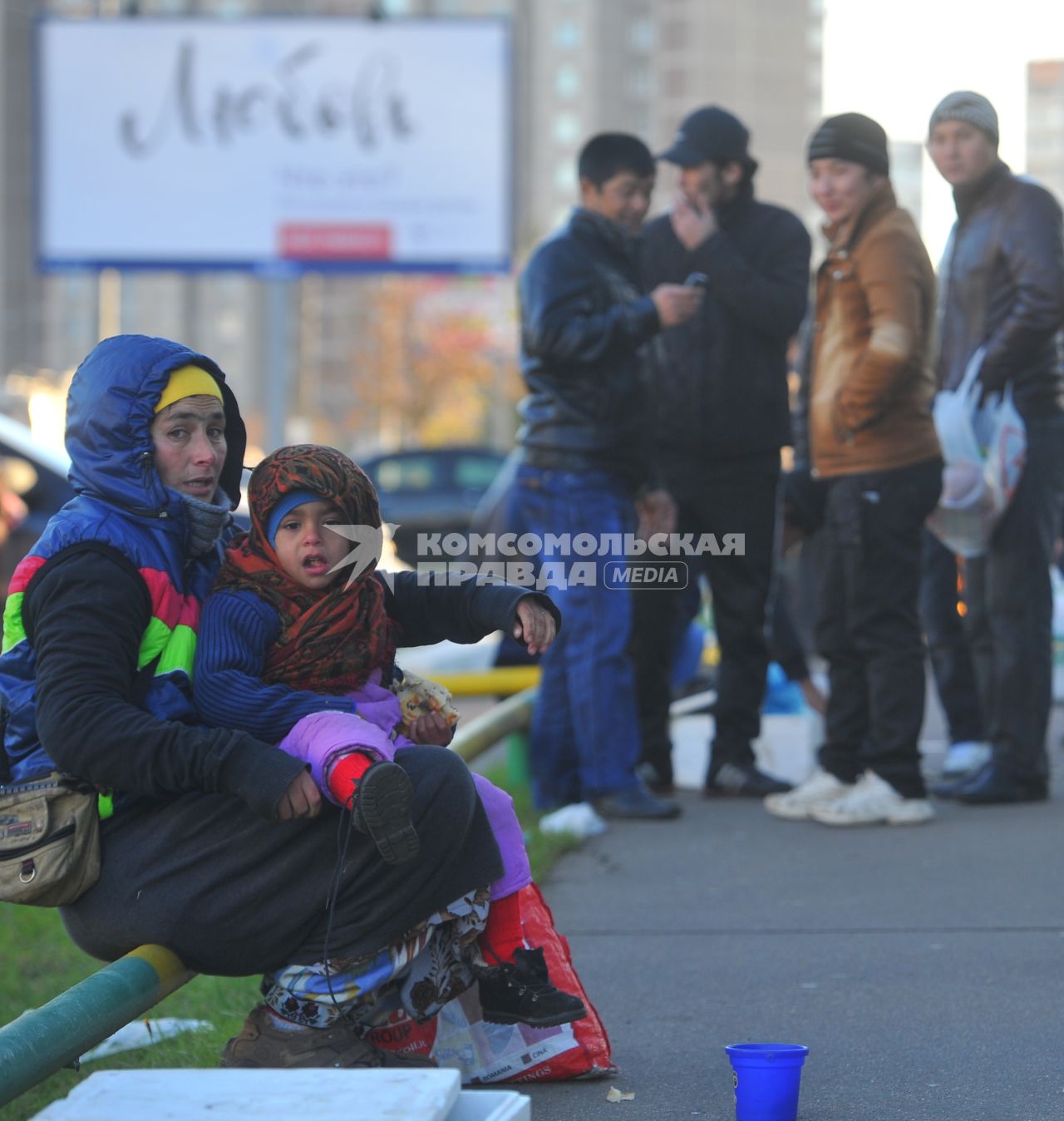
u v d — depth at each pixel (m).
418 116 104.81
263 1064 10.96
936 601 26.38
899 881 18.94
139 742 10.23
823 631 22.77
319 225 104.88
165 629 10.88
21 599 10.75
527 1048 12.40
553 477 22.25
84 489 11.07
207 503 11.14
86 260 104.44
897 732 22.09
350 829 10.70
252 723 10.71
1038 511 22.59
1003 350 21.92
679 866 20.16
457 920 11.41
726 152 23.17
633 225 22.75
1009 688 23.17
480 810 11.31
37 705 10.48
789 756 26.50
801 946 16.42
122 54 103.81
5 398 37.91
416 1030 11.73
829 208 21.27
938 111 22.48
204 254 104.44
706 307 23.83
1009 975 15.16
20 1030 9.41
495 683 28.61
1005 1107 11.79
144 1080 8.79
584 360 21.70
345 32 104.31
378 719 11.22
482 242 104.88
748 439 24.02
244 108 104.25
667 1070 12.86
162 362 11.00
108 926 10.88
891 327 20.78
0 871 10.67
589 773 22.56
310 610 11.05
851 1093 12.20
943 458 21.70
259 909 10.76
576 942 16.84
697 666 29.91
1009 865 19.50
